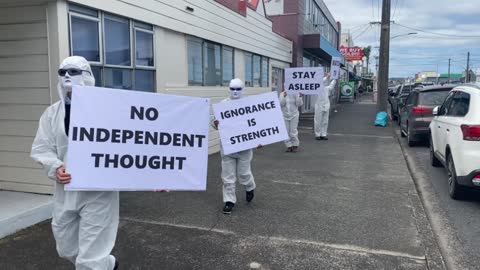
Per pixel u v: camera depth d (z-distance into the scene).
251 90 14.55
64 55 5.68
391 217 5.80
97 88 3.20
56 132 3.23
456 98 7.62
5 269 4.17
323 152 11.23
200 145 3.59
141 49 7.80
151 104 3.39
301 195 6.89
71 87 3.16
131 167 3.34
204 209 6.11
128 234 5.11
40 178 5.90
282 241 4.94
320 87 10.91
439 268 4.27
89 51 6.32
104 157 3.24
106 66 6.73
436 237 5.26
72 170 3.12
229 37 12.17
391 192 7.11
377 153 11.09
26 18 5.68
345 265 4.34
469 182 6.30
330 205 6.35
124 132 3.30
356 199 6.68
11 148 5.99
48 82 5.69
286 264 4.36
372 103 40.69
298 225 5.48
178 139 3.51
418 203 6.48
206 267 4.28
